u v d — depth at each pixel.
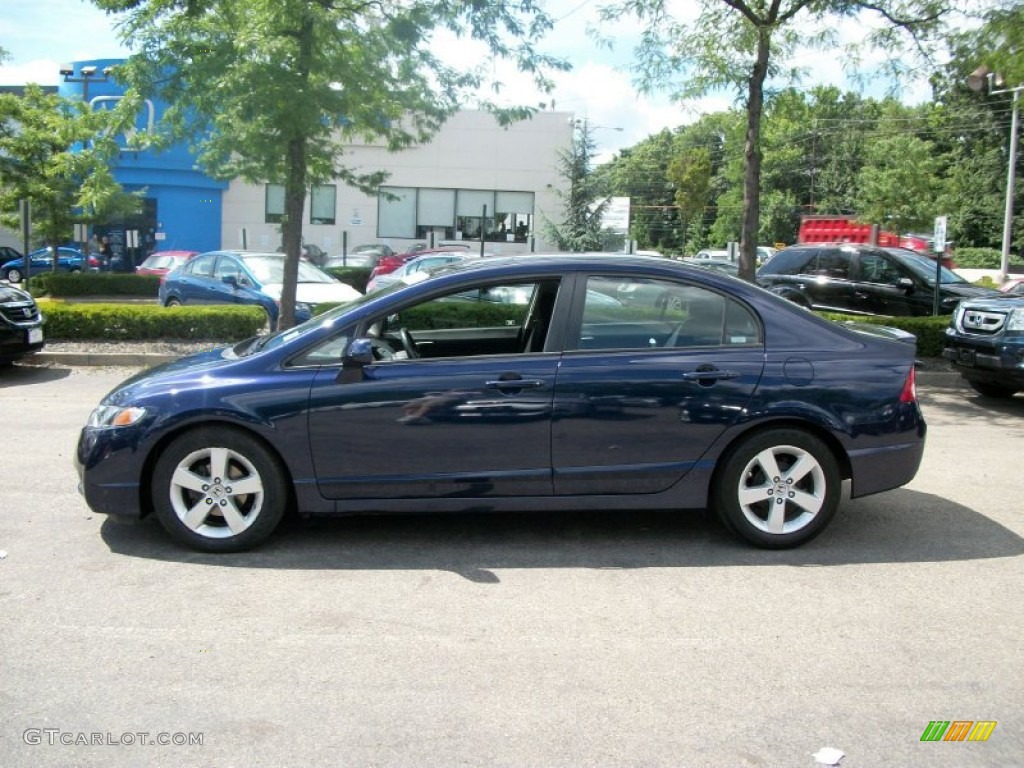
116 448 5.13
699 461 5.27
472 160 35.22
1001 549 5.46
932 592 4.77
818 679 3.82
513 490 5.22
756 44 13.16
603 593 4.73
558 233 32.66
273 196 34.97
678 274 5.40
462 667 3.90
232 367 5.21
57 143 23.94
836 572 5.05
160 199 33.38
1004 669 3.93
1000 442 8.62
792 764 3.21
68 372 12.39
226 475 5.18
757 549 5.40
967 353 10.47
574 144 32.94
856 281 16.08
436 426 5.12
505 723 3.45
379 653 4.02
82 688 3.69
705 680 3.80
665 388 5.20
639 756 3.24
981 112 53.34
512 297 5.60
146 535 5.54
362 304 5.37
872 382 5.33
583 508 5.29
